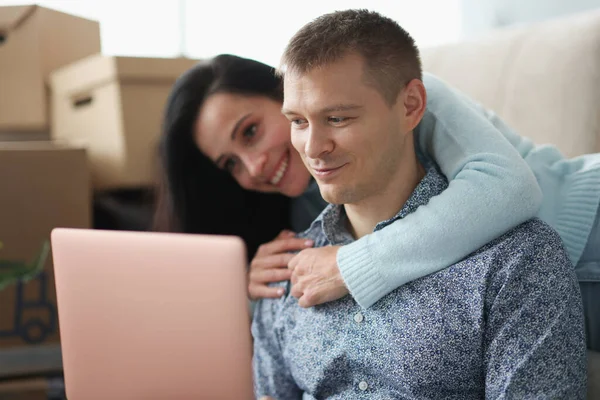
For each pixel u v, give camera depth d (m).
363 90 0.86
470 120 1.00
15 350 1.54
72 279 0.84
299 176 1.30
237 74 1.27
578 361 0.83
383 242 0.91
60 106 1.95
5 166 1.58
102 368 0.84
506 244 0.88
